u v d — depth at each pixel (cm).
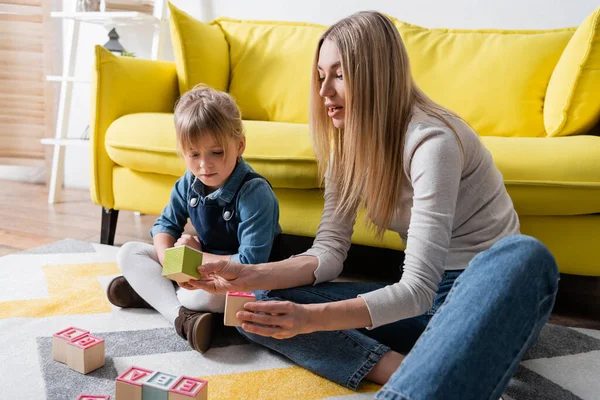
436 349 61
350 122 100
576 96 161
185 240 136
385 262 191
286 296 112
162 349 118
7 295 143
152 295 133
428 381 58
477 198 103
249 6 254
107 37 283
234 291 106
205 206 132
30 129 296
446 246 92
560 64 172
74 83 292
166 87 212
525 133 182
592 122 162
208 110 123
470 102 188
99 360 109
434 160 92
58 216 238
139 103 198
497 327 62
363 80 96
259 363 114
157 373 93
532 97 183
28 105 294
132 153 177
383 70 97
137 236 214
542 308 67
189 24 208
